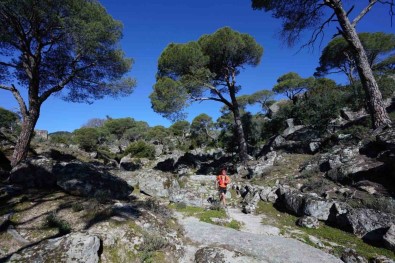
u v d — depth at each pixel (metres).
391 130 10.55
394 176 9.16
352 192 9.44
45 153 17.56
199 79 19.83
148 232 6.36
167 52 20.00
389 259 5.84
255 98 48.09
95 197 7.95
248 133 30.61
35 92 13.03
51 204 7.50
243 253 5.88
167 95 17.84
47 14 10.98
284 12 15.54
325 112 19.28
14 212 6.79
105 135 61.09
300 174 13.35
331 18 13.81
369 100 12.62
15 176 9.20
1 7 10.32
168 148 50.78
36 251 4.94
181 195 10.99
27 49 12.55
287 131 21.97
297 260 5.68
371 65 29.41
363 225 7.60
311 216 8.98
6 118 40.84
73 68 14.44
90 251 5.05
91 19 12.52
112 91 16.23
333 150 13.96
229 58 21.77
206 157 37.00
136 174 14.84
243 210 10.79
